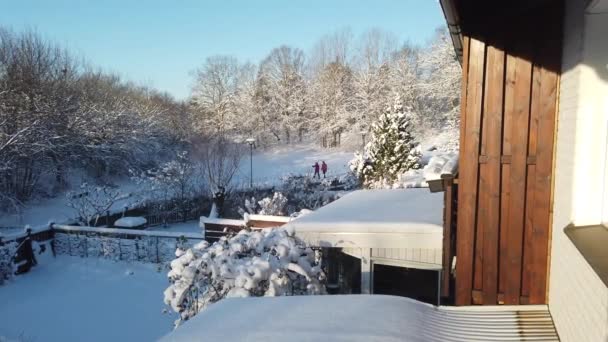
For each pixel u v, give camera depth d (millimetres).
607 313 1792
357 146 36938
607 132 2506
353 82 39000
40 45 21734
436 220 5230
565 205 2787
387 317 2666
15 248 9906
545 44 3242
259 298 3158
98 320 7527
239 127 41125
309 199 17328
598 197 2535
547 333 2777
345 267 5641
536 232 3312
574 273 2398
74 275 10062
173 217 17297
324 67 42219
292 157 35562
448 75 25875
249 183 21281
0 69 19250
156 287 9242
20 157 17438
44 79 20469
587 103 2527
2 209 16797
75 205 15898
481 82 3393
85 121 21375
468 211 3480
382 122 14898
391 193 8188
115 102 25234
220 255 5242
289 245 5176
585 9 2451
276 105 41875
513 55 3318
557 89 3219
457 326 2822
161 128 27234
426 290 6332
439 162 4531
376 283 6387
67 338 6863
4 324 7375
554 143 3238
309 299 3057
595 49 2486
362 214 5824
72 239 11688
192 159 21188
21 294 8820
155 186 18109
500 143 3385
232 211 16906
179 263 5305
